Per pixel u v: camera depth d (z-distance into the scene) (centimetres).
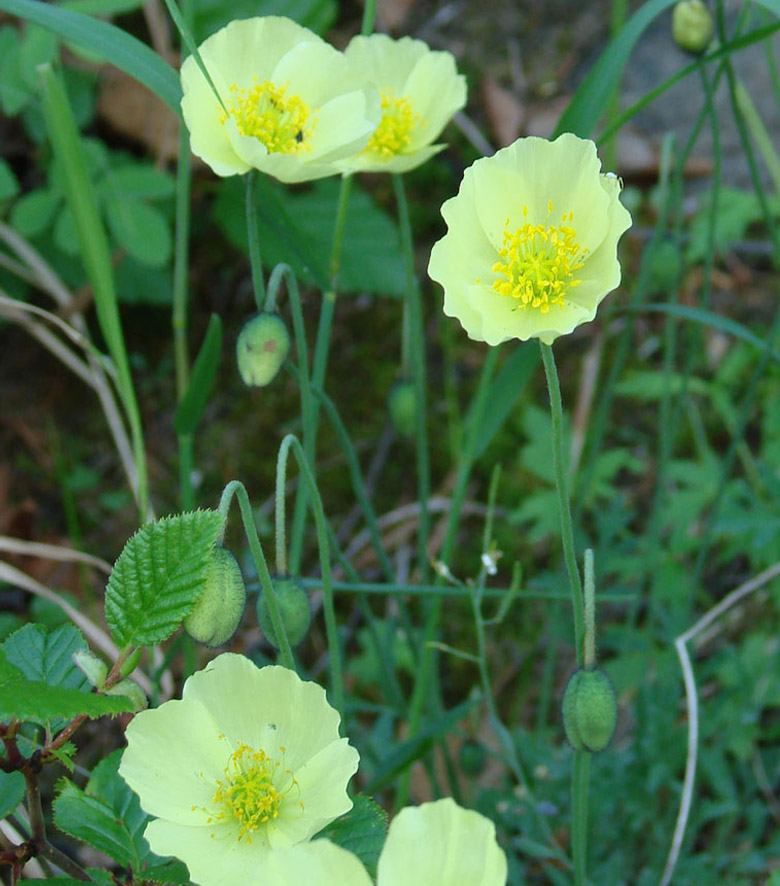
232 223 81
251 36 51
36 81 68
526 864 66
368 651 71
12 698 38
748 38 51
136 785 42
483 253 45
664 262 69
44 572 77
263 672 43
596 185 44
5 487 81
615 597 54
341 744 43
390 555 80
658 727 64
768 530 65
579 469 78
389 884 38
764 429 76
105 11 66
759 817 65
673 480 82
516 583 53
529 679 75
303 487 53
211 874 42
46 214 69
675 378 80
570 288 45
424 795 67
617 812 65
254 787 42
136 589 42
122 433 68
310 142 50
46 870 45
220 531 42
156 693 54
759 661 69
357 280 80
